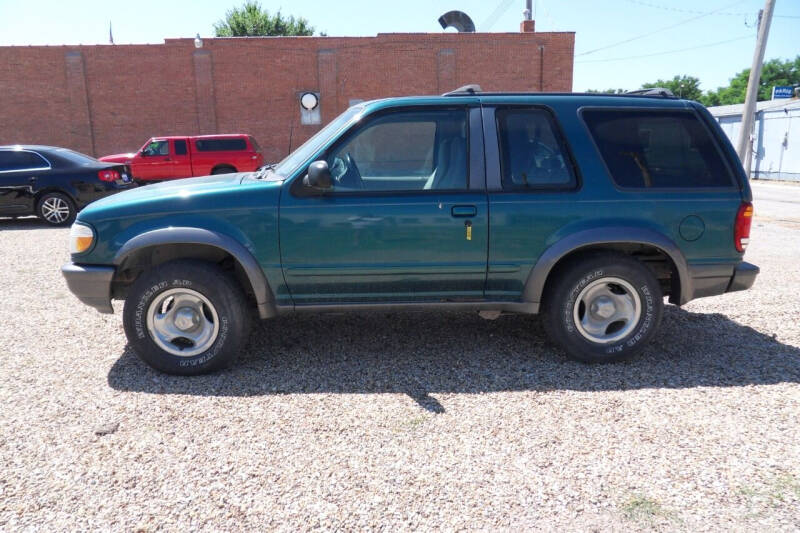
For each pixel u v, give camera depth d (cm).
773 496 256
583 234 388
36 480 268
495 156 393
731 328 489
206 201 383
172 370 389
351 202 384
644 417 329
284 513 245
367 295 401
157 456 288
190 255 411
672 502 252
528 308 402
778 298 579
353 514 244
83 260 389
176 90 2523
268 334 479
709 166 403
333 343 457
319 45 2534
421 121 400
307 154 399
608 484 265
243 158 1962
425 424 321
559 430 314
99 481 268
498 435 309
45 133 2500
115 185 1159
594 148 396
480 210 386
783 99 3084
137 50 2483
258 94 2556
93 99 2503
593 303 404
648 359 420
